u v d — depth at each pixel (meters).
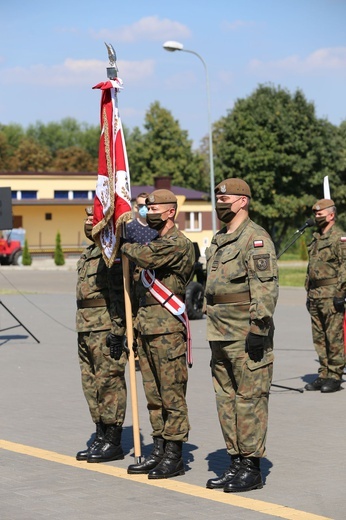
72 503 6.92
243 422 7.14
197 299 21.75
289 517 6.45
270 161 52.00
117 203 7.84
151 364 7.81
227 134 53.34
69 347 17.38
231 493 7.15
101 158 8.11
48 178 67.44
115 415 8.27
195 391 12.29
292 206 52.16
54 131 145.75
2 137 124.00
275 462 8.25
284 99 53.06
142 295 7.74
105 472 7.89
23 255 57.09
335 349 12.14
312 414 10.63
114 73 8.05
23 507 6.82
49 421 10.36
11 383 13.19
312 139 52.72
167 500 6.96
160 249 7.54
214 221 40.19
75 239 70.75
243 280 7.16
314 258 12.15
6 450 8.85
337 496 7.05
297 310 25.08
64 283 38.88
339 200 54.81
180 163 96.00
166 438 7.73
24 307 26.61
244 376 7.11
